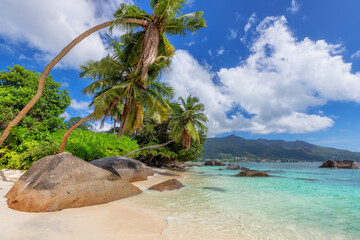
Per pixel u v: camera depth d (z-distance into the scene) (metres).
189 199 8.59
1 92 13.91
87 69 13.64
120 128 13.41
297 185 14.23
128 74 13.98
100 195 7.09
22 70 18.69
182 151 33.34
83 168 7.34
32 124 15.00
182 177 19.78
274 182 15.94
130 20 10.14
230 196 9.58
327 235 4.78
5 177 10.09
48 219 4.84
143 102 14.05
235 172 28.39
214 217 6.00
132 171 13.82
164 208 6.91
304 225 5.45
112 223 4.95
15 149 12.80
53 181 6.21
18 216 4.87
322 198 9.43
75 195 6.32
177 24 11.45
